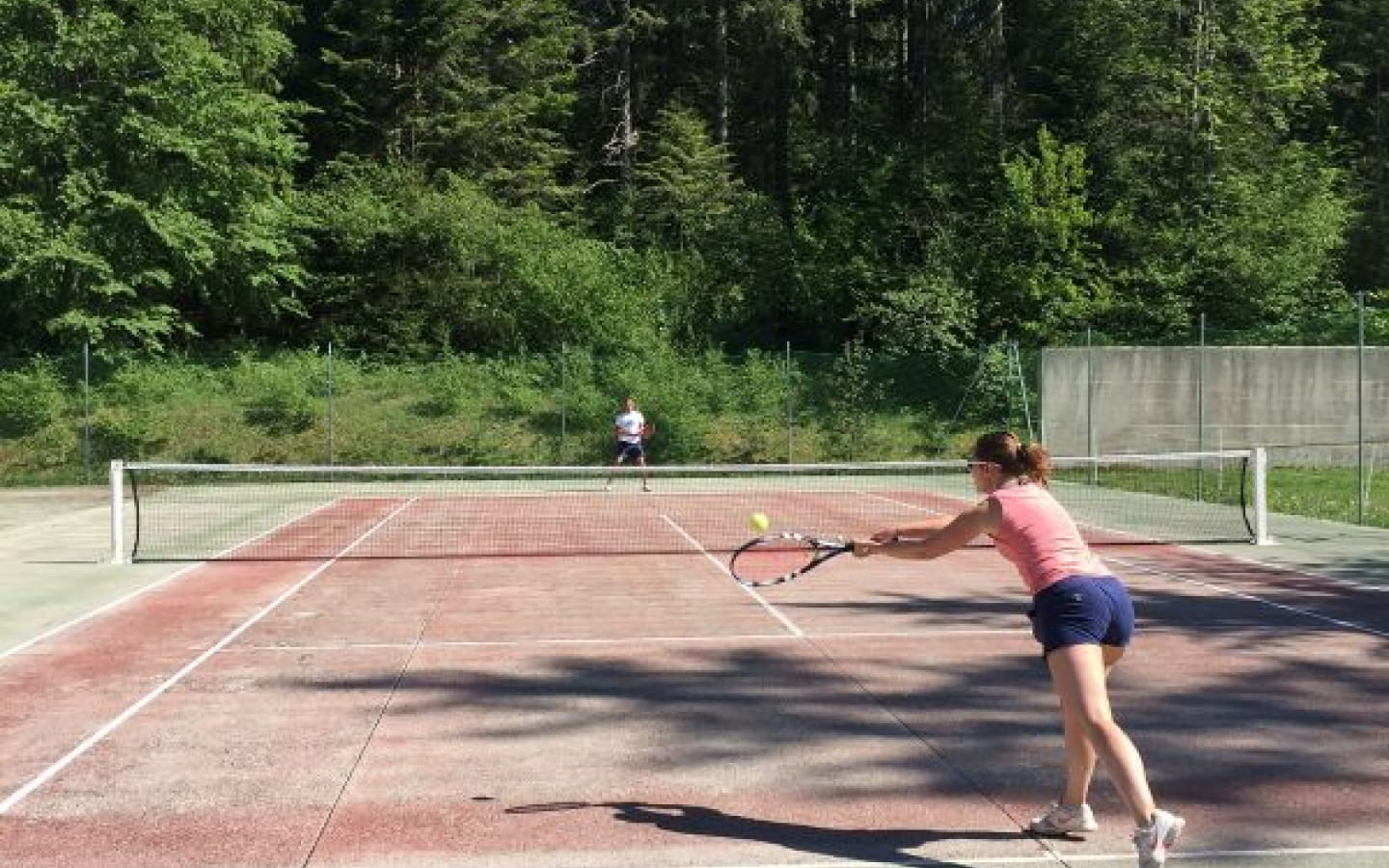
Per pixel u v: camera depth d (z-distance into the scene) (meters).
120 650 9.30
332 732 7.01
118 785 6.07
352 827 5.47
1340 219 38.25
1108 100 39.19
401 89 39.56
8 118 31.52
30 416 29.55
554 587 12.37
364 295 36.75
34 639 9.71
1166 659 8.77
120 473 14.48
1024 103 41.59
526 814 5.62
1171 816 4.61
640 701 7.65
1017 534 5.06
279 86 37.56
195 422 30.66
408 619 10.56
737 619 10.47
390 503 22.67
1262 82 38.47
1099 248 37.00
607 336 35.53
